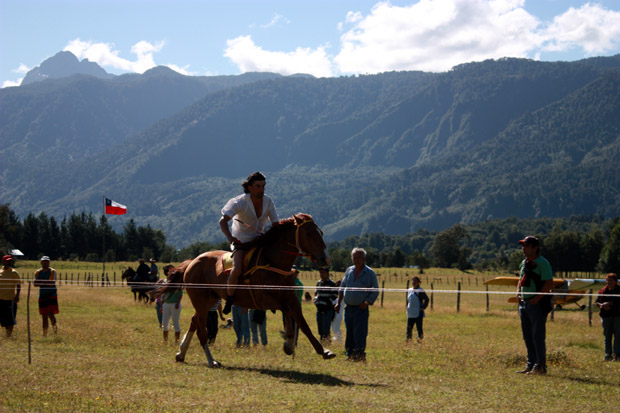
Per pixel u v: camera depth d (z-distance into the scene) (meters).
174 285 10.67
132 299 30.77
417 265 121.44
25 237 113.69
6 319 13.56
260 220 9.95
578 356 13.11
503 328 21.66
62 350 11.03
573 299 34.19
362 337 11.25
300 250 9.43
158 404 6.73
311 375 8.90
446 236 132.50
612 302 13.09
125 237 123.31
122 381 8.02
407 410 6.68
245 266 9.54
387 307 31.98
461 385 8.42
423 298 16.38
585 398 7.85
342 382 8.36
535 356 10.28
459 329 21.02
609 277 13.48
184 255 113.00
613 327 13.23
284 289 9.32
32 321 17.52
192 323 10.27
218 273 9.98
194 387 7.78
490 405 7.13
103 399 6.95
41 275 14.20
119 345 12.08
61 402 6.72
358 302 11.22
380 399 7.21
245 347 13.10
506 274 102.00
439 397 7.48
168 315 14.13
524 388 8.39
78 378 8.13
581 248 94.88
